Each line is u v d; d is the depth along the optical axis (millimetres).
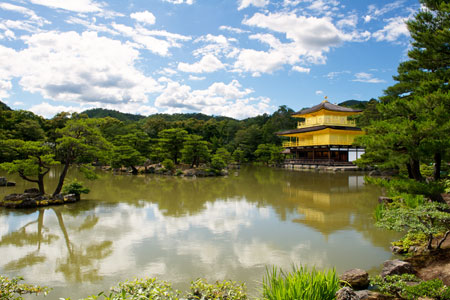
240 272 8625
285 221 14727
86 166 20531
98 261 9492
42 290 6254
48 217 15477
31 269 8875
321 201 20344
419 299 6137
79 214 16188
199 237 12070
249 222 14539
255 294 7105
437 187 11375
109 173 43312
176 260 9570
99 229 13258
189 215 16078
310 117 59000
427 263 8414
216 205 18984
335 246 10922
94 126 20562
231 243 11312
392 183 13023
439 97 10742
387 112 13102
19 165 17594
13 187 26500
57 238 11945
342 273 8477
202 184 30516
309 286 4488
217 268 8930
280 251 10422
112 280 8117
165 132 46500
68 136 19203
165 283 5391
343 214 16219
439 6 13297
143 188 27219
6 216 15695
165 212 16812
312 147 56656
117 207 18188
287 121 93188
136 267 9016
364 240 11594
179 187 28078
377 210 14727
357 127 53188
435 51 13570
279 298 4344
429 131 10750
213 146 71125
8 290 5629
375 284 7566
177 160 48906
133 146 49750
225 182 32406
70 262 9422
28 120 55469
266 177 38094
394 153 12516
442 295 5918
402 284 6621
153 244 11195
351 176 38031
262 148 66250
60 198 19250
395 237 11914
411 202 12914
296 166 56719
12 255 10039
